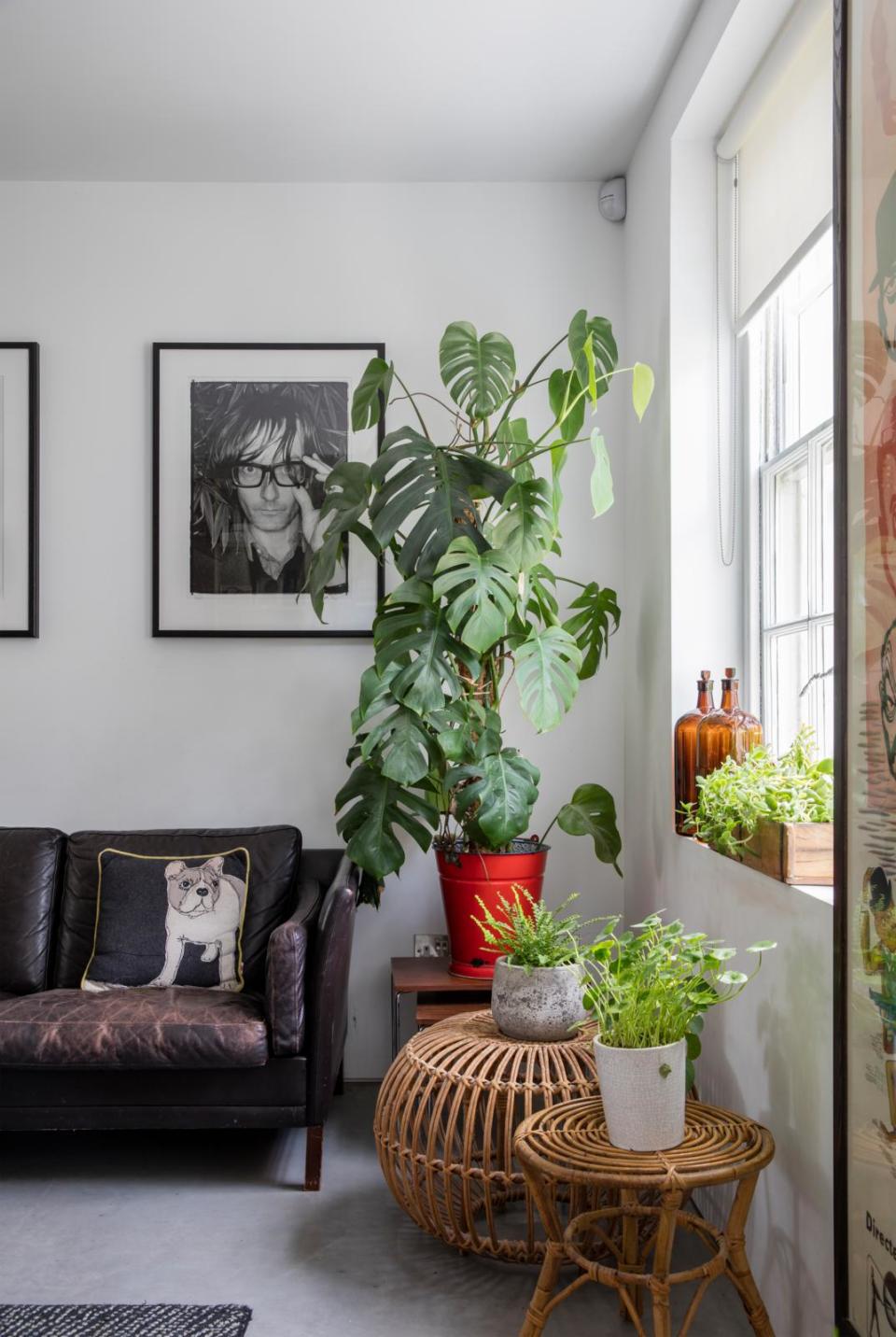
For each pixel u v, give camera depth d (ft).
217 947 10.88
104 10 9.50
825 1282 6.24
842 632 5.52
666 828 10.32
